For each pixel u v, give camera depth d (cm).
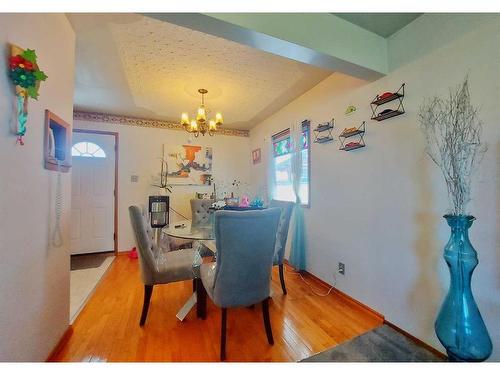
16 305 107
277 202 270
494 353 126
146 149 388
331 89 245
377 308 195
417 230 164
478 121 131
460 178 135
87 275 281
